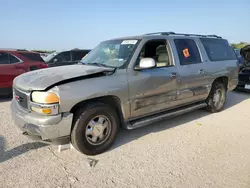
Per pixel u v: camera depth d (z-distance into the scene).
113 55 4.05
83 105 3.26
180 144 3.82
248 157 3.38
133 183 2.73
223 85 5.70
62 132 3.05
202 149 3.63
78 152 3.48
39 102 2.94
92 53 4.66
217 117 5.32
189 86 4.68
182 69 4.46
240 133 4.32
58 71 3.48
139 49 3.84
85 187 2.65
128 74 3.61
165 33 4.64
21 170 2.96
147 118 4.05
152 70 3.96
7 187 2.61
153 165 3.14
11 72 7.06
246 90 8.41
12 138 3.95
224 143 3.87
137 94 3.72
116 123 3.60
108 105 3.47
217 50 5.59
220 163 3.20
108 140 3.53
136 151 3.55
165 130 4.45
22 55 7.50
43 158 3.29
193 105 5.06
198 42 5.07
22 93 3.19
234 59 6.05
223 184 2.71
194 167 3.09
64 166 3.08
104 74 3.39
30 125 3.03
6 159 3.23
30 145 3.69
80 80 3.16
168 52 4.40
